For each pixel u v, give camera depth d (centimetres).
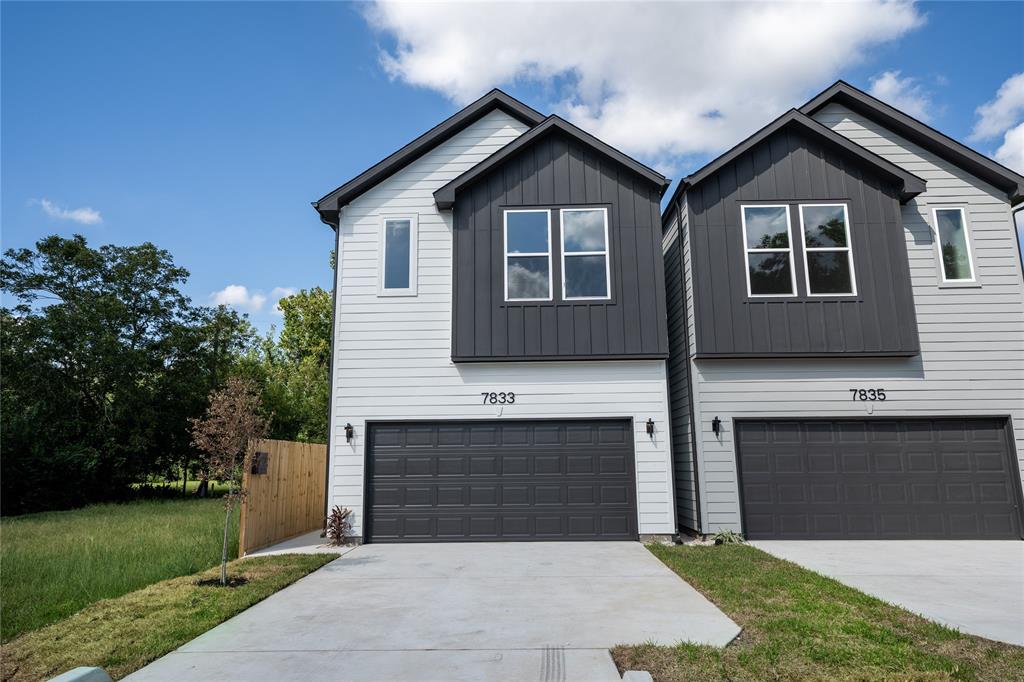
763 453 1045
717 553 870
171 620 546
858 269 1072
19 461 1727
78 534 1116
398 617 560
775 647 450
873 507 1027
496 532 1026
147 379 2262
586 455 1044
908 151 1162
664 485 1025
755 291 1066
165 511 1648
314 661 443
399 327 1100
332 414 1070
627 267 1077
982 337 1080
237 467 756
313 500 1241
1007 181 1111
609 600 612
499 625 529
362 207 1155
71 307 2186
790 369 1066
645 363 1062
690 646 451
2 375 2028
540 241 1095
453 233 1102
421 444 1059
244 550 903
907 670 405
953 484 1033
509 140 1188
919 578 709
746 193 1098
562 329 1061
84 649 470
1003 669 409
